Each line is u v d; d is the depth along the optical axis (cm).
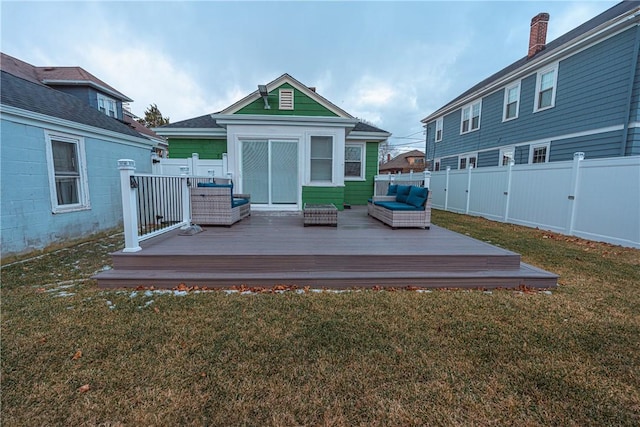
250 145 718
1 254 434
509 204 824
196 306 289
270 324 256
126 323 256
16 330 243
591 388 184
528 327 257
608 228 575
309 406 168
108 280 333
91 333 239
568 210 654
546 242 580
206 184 561
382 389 182
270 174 729
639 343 234
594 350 224
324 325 256
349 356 213
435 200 1265
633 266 431
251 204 732
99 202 646
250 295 318
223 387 181
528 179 762
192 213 528
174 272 350
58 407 165
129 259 354
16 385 180
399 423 158
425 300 312
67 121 546
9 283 351
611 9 984
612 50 775
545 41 1128
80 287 337
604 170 583
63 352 214
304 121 709
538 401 174
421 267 367
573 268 422
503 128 1198
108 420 157
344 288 344
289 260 358
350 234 484
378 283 346
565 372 199
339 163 735
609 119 789
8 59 1152
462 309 291
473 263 369
